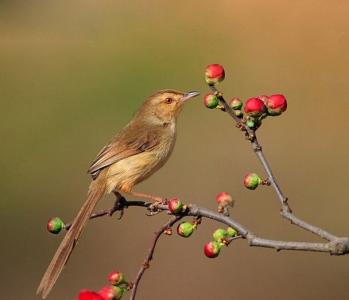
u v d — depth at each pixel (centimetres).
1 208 1566
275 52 2233
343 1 2352
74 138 1831
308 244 496
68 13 2542
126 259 1356
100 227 1434
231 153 1698
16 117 1930
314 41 2230
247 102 532
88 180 1672
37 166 1722
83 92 2075
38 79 2153
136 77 2158
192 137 1775
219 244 529
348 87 1955
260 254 1349
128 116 1961
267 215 1473
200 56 2256
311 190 1560
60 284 1332
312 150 1727
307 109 1919
